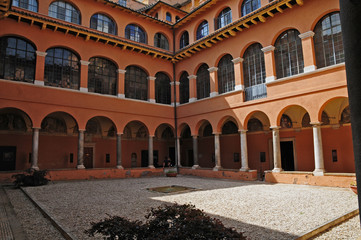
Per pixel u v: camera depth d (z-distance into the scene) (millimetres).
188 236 3977
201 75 22891
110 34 21656
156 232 4410
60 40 18875
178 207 5211
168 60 24906
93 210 8836
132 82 22812
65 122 22172
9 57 17141
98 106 20203
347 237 6082
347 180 13250
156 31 24828
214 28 21500
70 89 18984
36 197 11305
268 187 14141
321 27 15477
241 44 19188
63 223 7199
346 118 16797
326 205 9211
